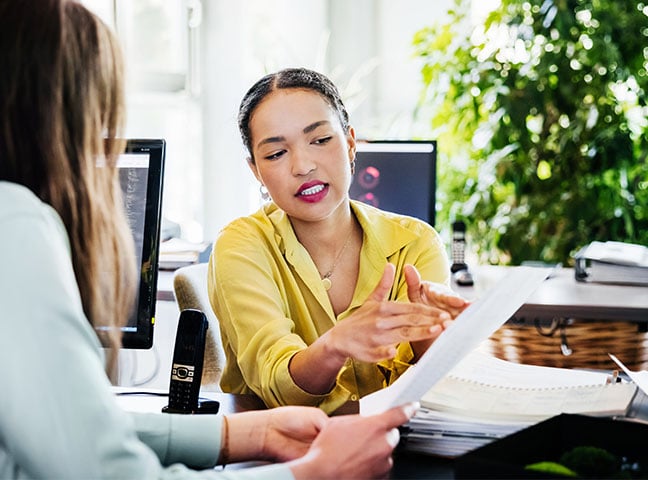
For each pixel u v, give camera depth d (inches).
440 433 45.3
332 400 54.0
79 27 36.3
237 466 44.2
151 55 141.1
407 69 188.9
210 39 153.6
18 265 32.3
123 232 39.3
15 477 34.2
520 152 147.5
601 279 108.3
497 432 45.1
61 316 32.4
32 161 35.8
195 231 154.7
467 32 160.4
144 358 125.5
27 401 31.5
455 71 153.8
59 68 35.4
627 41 145.5
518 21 148.5
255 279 60.2
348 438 38.9
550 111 147.2
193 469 44.0
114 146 38.2
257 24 167.8
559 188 146.8
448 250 158.1
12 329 31.7
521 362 102.2
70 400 31.9
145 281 55.4
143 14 136.5
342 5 189.8
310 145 59.5
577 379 52.5
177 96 147.2
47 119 35.4
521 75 147.8
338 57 190.2
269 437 44.5
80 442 31.8
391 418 40.0
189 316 54.6
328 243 64.2
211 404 55.2
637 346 100.5
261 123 59.7
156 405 56.9
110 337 39.5
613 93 148.3
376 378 62.1
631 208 145.7
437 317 46.4
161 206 55.6
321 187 60.0
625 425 40.6
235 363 64.0
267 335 56.5
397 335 46.8
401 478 41.3
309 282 62.7
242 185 154.5
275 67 167.6
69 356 32.2
